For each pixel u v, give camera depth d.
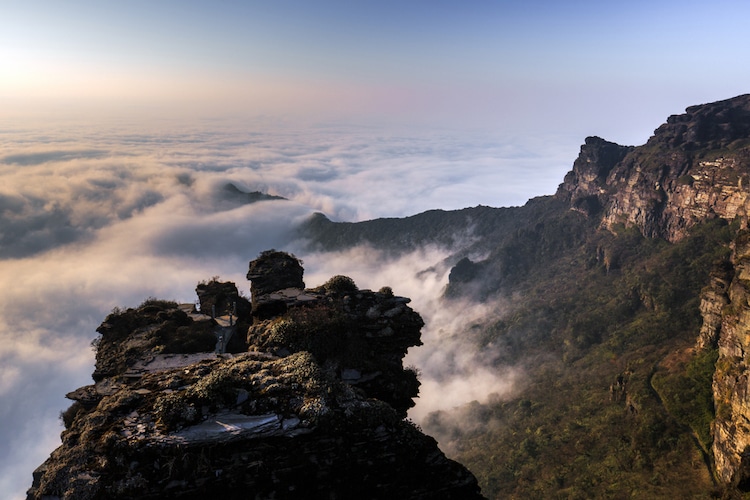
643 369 85.56
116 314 24.59
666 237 139.25
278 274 26.56
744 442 52.53
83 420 14.51
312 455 13.74
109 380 18.34
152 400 14.55
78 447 13.14
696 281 110.75
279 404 14.45
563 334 127.81
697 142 141.88
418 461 14.43
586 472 70.00
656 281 118.50
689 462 63.03
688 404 69.94
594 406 88.06
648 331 105.25
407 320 22.05
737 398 55.69
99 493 12.30
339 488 13.67
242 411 14.20
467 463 86.31
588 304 135.62
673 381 75.25
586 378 101.06
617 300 126.56
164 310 25.75
